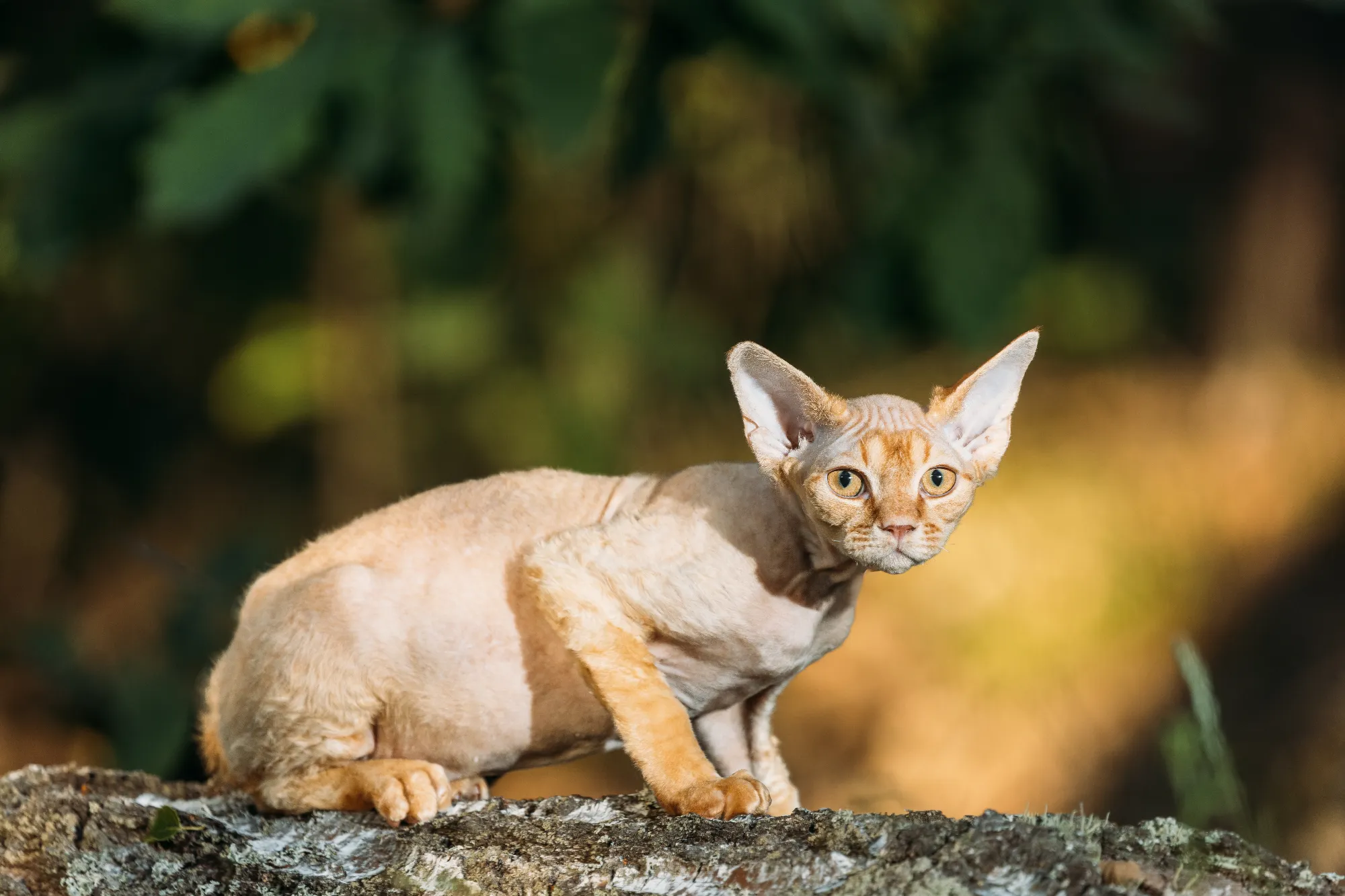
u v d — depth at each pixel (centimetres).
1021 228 938
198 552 1452
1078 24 901
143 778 621
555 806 528
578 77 670
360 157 712
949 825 462
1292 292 1728
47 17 876
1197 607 1410
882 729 1376
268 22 734
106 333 1498
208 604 991
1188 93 1725
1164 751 466
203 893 496
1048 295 1599
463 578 566
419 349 1447
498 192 830
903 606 1469
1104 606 1419
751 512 541
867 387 1579
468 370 1470
